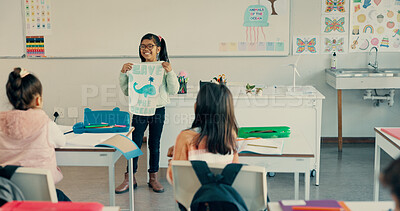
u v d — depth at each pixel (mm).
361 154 4539
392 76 4352
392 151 2588
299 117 3672
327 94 4934
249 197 1916
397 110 4934
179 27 4844
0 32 4945
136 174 3967
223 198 1743
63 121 5133
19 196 1856
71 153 2533
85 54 4941
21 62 5012
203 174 1845
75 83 5043
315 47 4832
